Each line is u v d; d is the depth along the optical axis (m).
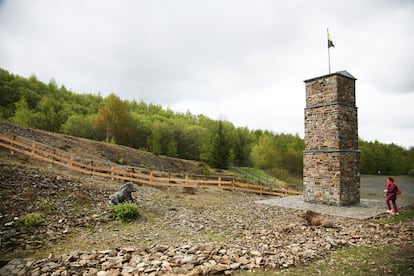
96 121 43.22
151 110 90.69
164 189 19.78
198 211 13.27
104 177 18.97
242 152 57.41
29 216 9.06
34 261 6.30
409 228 8.86
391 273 5.27
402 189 26.83
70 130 42.53
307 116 16.19
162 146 51.72
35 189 11.94
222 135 42.22
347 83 15.55
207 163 42.72
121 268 5.71
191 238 8.62
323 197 14.95
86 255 6.38
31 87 67.50
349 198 14.69
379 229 8.97
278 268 5.77
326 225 9.27
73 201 11.77
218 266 5.66
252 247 7.18
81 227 9.52
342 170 14.41
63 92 78.06
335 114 14.66
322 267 5.79
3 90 56.62
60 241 8.22
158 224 10.45
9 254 7.11
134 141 49.16
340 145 14.52
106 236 8.83
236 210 13.57
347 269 5.62
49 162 18.58
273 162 50.56
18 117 35.97
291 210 13.36
